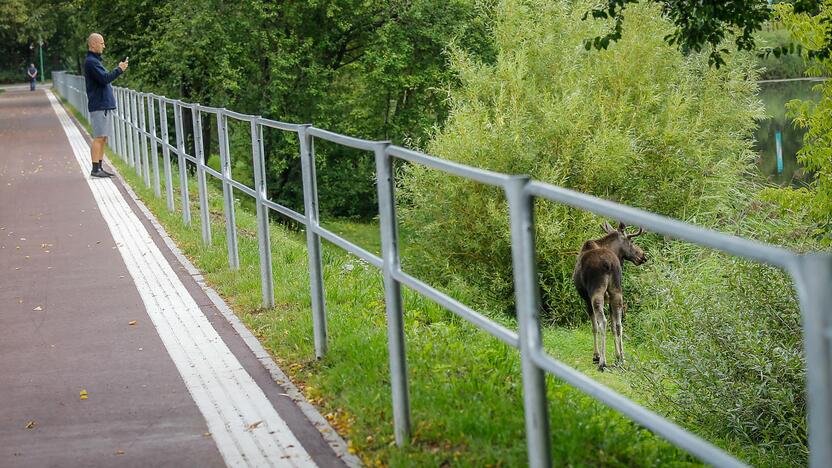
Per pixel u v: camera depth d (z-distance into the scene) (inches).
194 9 1143.6
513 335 134.4
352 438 184.2
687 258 655.8
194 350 262.4
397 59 1162.6
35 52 3818.9
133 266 393.7
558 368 123.1
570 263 754.8
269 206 288.5
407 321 293.7
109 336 283.3
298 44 1197.7
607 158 792.3
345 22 1172.5
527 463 161.3
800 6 435.5
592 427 181.0
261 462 177.6
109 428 201.6
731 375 363.3
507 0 921.5
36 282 372.8
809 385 78.7
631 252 459.8
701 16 388.2
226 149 365.7
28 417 211.6
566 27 920.3
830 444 77.2
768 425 347.9
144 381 235.3
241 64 1170.0
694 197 866.1
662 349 390.0
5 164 903.7
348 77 1283.2
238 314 304.5
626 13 908.0
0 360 262.7
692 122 910.4
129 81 1400.1
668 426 104.0
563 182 797.2
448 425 182.4
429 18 1193.4
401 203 844.6
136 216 536.1
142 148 688.4
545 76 915.4
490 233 779.4
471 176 137.5
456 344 251.0
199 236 456.4
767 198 556.1
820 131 557.6
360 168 1299.2
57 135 1264.8
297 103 1229.1
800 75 1784.0
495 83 870.4
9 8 3159.5
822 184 538.3
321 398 213.9
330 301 322.7
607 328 596.1
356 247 198.5
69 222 526.0
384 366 229.3
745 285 370.6
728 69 930.1
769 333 362.9
